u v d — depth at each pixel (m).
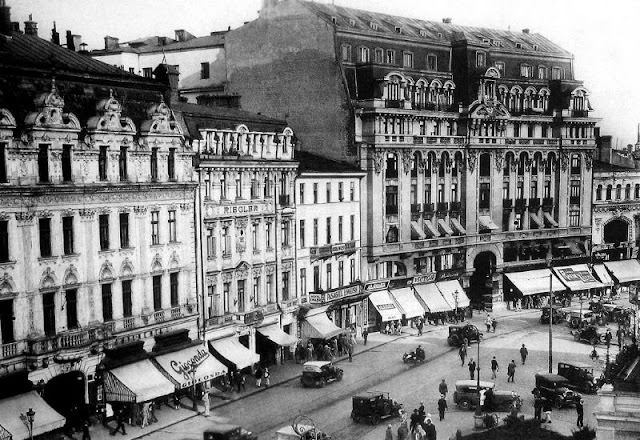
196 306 62.16
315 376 62.75
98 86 56.31
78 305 53.09
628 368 50.97
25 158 49.03
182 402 58.53
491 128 98.31
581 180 108.00
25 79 51.03
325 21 84.50
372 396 53.81
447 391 61.31
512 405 55.44
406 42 93.31
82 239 53.03
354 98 86.12
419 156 90.50
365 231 85.06
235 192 66.62
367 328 83.81
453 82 95.38
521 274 101.25
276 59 88.19
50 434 49.50
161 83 61.81
